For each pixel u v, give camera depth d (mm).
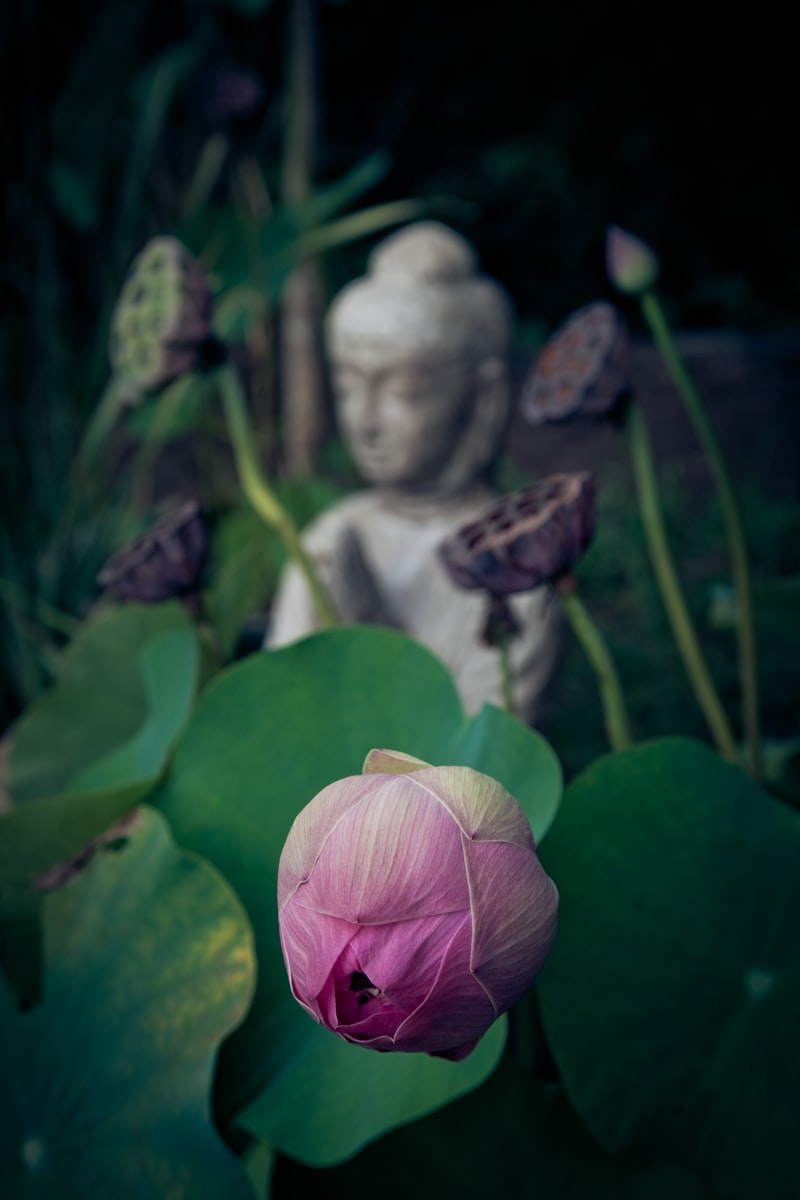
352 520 1829
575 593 875
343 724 853
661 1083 792
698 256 6863
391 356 1659
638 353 5391
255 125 3482
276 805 846
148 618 1340
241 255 2490
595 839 805
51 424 2756
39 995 897
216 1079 799
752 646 967
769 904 812
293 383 3818
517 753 802
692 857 811
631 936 801
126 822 827
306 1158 745
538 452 5191
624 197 6848
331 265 3918
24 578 2561
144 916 793
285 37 3945
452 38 6582
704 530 4668
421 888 571
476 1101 788
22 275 2689
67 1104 777
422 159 6734
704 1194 787
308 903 596
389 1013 589
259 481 1035
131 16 2430
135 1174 750
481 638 936
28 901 902
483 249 6902
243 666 855
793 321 6656
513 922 583
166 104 2820
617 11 6664
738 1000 809
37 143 2701
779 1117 794
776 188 6777
